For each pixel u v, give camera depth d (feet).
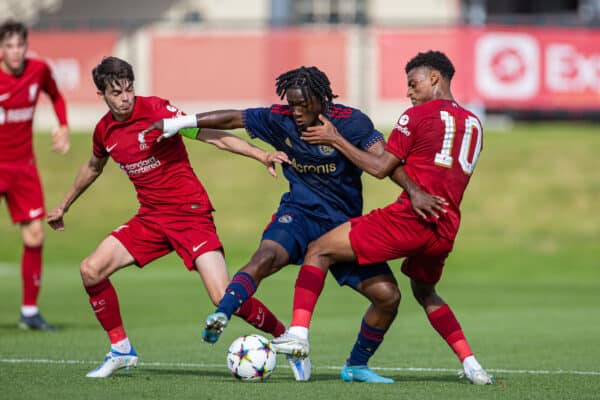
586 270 211.41
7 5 321.11
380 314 80.69
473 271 210.38
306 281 78.48
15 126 126.00
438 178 77.77
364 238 78.02
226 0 316.19
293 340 75.97
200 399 69.92
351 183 82.33
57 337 114.11
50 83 128.36
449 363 95.40
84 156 280.31
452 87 251.60
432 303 82.58
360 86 256.73
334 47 256.52
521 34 252.62
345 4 320.70
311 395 71.97
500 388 77.15
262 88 256.11
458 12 318.24
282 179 269.23
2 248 238.27
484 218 242.37
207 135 83.71
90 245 239.30
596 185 256.52
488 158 270.26
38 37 264.72
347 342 112.68
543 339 115.14
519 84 253.03
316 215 81.61
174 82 258.57
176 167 84.23
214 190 263.08
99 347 104.42
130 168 84.23
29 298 123.54
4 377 81.20
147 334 119.03
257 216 250.37
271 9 315.99
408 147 77.87
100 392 73.00
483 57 251.80
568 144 279.08
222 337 117.08
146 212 84.69
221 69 256.73
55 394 72.02
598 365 93.50
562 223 239.91
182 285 187.11
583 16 328.29
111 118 84.28
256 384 77.61
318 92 77.77
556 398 72.28
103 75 81.87
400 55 255.50
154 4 315.78
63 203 89.71
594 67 254.88
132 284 188.96
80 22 306.55
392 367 92.53
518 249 225.97
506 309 150.92
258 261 78.07
